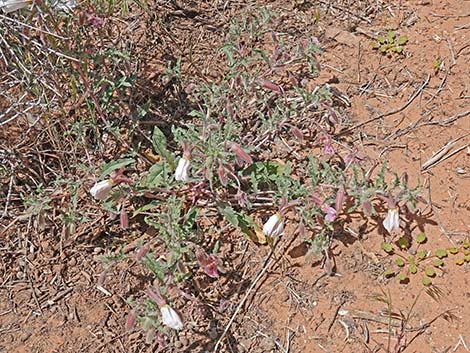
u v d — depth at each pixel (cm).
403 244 64
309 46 72
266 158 72
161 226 59
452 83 77
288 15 85
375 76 79
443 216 66
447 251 64
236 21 81
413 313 60
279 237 65
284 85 78
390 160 71
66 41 67
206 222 66
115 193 62
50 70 66
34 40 64
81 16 65
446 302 61
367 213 61
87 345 60
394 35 82
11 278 65
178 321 51
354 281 63
